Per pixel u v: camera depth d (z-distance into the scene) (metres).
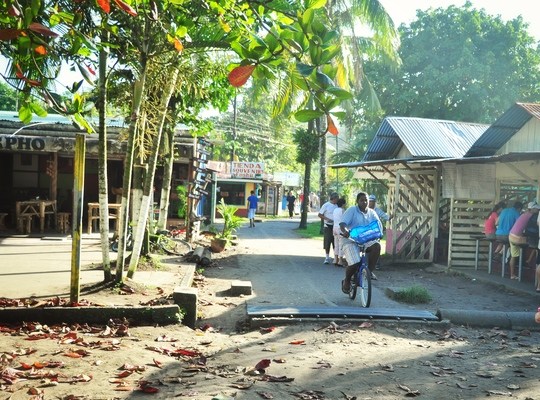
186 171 21.28
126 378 5.12
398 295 10.38
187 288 8.18
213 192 28.34
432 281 13.16
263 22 2.84
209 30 9.41
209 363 5.91
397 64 24.80
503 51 29.11
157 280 10.34
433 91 29.11
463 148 16.64
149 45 9.21
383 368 5.93
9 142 17.53
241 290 10.29
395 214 15.80
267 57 2.46
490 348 7.05
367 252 9.75
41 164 21.20
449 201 16.58
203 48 10.65
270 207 49.03
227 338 7.25
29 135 18.28
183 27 4.58
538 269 11.25
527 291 11.33
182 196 18.97
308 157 28.59
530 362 6.38
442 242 16.09
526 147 13.38
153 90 11.68
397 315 8.36
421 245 16.08
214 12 4.06
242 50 2.47
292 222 37.47
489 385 5.45
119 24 8.62
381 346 6.94
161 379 5.16
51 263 11.70
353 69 21.33
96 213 19.41
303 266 14.65
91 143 17.94
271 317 8.08
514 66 28.91
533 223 12.44
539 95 29.12
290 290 10.98
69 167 21.42
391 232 17.47
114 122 19.56
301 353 6.47
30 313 7.14
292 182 53.62
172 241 15.06
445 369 5.97
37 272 10.48
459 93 28.67
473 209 14.91
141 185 12.48
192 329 7.54
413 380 5.55
